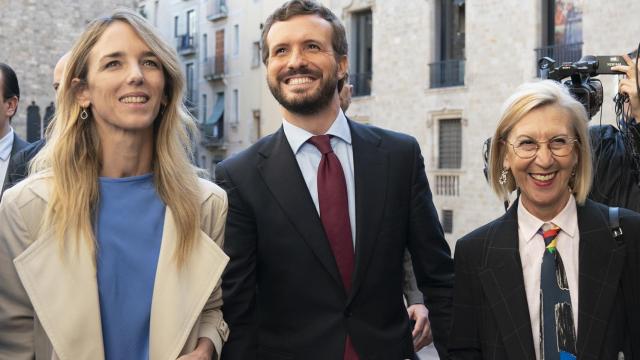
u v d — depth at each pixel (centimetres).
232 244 326
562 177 271
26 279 249
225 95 3875
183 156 288
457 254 297
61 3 2856
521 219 284
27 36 2805
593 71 343
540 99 271
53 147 267
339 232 324
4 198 263
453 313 298
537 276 277
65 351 247
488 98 2053
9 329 261
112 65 268
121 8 278
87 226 259
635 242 268
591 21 1789
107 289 261
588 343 260
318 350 318
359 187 330
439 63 2216
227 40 3828
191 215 274
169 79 282
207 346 275
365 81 2514
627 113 342
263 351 332
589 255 268
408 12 2303
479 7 2070
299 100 325
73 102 273
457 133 2183
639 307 267
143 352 262
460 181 2130
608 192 340
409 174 344
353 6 2512
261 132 3478
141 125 268
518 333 272
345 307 320
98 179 273
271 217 326
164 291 263
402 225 338
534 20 1933
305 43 324
